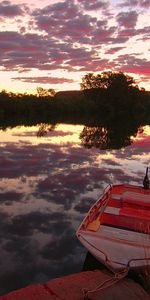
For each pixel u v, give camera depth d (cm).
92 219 857
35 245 905
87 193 1383
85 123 5762
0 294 688
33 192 1362
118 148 2786
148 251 694
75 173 1741
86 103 8375
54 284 652
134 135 3975
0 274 764
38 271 782
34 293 622
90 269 797
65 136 3475
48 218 1086
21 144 2683
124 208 962
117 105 8675
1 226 1009
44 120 6169
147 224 851
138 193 1127
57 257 850
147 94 9069
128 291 628
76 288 639
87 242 726
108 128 4869
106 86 8575
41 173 1700
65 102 8012
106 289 630
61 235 970
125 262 684
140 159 2280
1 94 6619
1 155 2148
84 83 8569
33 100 7262
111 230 814
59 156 2228
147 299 611
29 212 1131
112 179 1655
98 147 2794
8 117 6619
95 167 1931
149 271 680
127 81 8644
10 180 1532
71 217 1102
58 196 1322
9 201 1234
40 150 2431
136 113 8900
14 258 834
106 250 707
